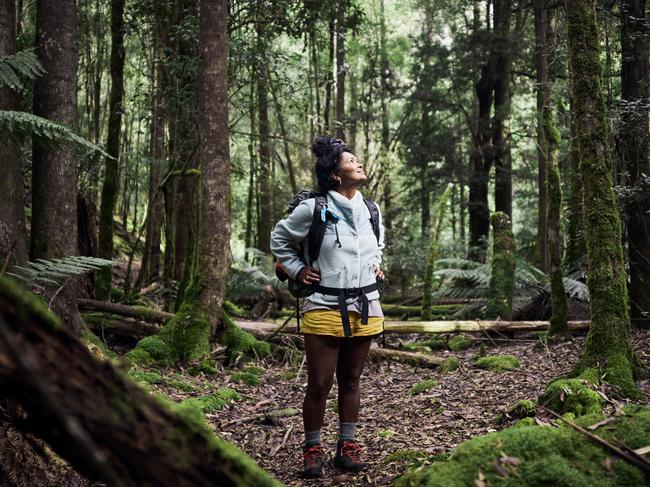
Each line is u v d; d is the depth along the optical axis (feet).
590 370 13.23
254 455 12.45
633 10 24.13
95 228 28.09
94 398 3.14
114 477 2.68
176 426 3.57
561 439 6.91
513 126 64.18
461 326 25.57
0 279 2.98
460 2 59.41
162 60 29.25
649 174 22.62
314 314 10.81
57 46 18.49
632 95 23.91
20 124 14.29
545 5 34.24
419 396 16.65
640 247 21.61
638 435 6.88
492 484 6.54
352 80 76.33
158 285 34.01
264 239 56.18
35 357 2.99
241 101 31.83
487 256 47.57
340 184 11.03
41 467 8.86
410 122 64.90
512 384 16.33
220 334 22.22
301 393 18.97
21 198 16.31
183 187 31.50
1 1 16.47
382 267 52.49
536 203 69.41
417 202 68.08
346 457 11.03
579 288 26.81
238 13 30.53
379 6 76.43
